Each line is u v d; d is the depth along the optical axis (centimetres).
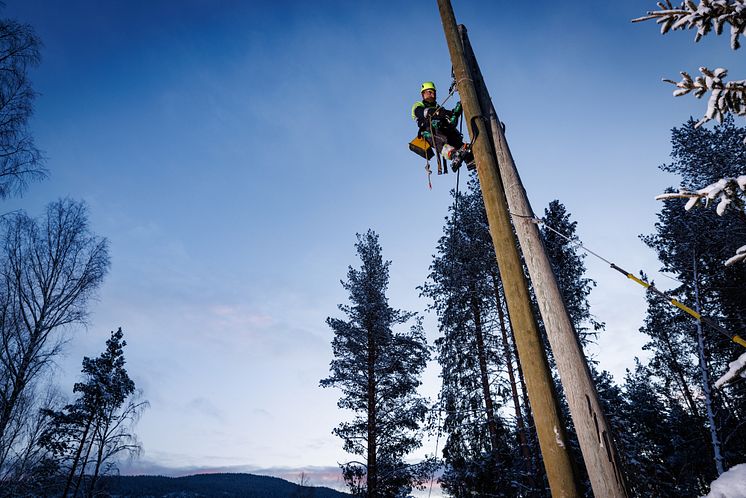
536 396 247
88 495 2144
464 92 366
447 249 1866
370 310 2159
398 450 1920
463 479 1489
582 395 242
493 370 1606
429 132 493
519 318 269
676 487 1574
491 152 337
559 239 1666
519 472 1398
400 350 2108
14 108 1292
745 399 1595
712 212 1589
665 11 286
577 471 228
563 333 261
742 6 259
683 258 1741
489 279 1773
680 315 1878
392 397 2038
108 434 2252
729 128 1808
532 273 287
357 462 1867
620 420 1498
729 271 1653
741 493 242
